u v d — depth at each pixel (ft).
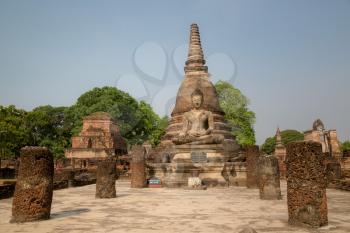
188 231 27.40
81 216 35.45
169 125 115.34
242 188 69.92
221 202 46.29
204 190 65.77
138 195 57.16
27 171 33.19
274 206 41.98
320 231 27.30
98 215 36.01
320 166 29.53
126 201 48.67
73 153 154.81
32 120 192.24
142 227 29.27
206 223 30.76
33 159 33.50
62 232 27.50
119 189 70.28
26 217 32.27
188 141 77.92
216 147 76.43
